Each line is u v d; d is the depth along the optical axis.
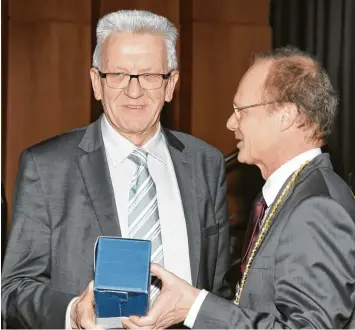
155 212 2.40
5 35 6.97
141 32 2.30
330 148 7.35
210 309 1.94
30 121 7.17
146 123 2.35
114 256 1.79
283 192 2.05
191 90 7.51
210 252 2.54
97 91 2.40
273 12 7.72
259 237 2.06
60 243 2.33
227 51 7.57
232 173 6.37
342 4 7.54
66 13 7.19
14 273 2.32
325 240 1.86
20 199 2.35
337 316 1.83
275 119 2.06
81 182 2.38
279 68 2.06
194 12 7.50
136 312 1.83
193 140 2.67
